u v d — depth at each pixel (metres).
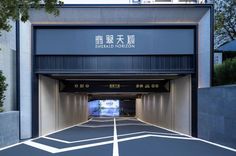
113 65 21.14
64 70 21.09
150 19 20.66
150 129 26.56
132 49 21.09
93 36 21.08
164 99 31.48
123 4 20.12
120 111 78.69
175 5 20.14
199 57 20.94
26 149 14.62
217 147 15.05
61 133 22.94
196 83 20.98
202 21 20.77
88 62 21.16
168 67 21.16
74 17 20.42
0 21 10.78
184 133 22.73
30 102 20.77
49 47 21.02
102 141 17.38
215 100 16.84
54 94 26.23
